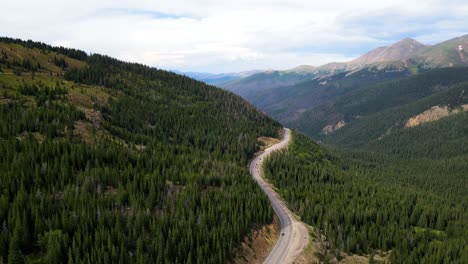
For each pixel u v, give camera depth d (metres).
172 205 91.69
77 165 102.25
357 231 104.38
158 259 70.44
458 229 119.19
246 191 110.31
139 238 72.62
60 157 101.88
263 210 102.62
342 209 113.56
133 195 90.25
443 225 124.19
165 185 102.69
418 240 108.12
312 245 93.75
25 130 117.50
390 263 92.12
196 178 111.12
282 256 87.25
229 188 110.19
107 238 72.06
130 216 81.25
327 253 91.88
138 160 114.00
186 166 121.75
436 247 100.69
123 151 118.50
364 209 119.69
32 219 73.12
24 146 102.19
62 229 72.38
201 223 84.75
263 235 94.25
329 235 97.25
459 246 101.12
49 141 106.62
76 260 64.56
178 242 77.56
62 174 91.12
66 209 80.00
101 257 67.31
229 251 80.12
